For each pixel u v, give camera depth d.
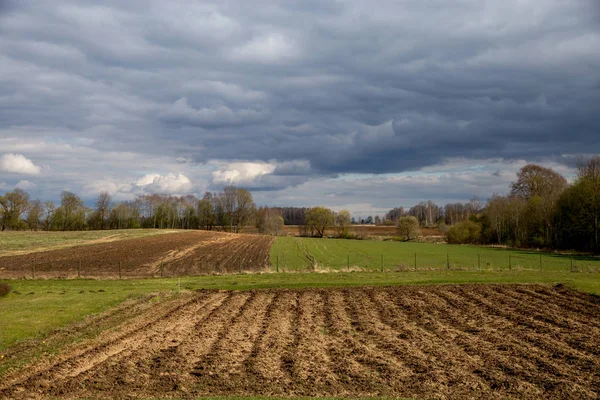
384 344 18.80
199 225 149.75
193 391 13.56
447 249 80.31
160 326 21.67
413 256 64.81
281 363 16.27
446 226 119.06
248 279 37.38
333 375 15.04
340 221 125.31
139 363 16.16
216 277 39.22
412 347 18.36
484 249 80.62
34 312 24.25
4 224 120.69
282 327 21.69
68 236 94.94
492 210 99.19
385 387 13.96
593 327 21.38
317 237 123.81
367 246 87.81
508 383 14.22
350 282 34.72
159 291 31.31
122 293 30.50
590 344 18.50
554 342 18.88
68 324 21.80
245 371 15.41
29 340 18.97
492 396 13.26
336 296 29.62
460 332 20.78
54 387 13.85
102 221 135.00
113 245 74.62
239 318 23.52
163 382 14.33
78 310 24.88
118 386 13.96
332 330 21.17
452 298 28.80
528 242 84.50
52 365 15.92
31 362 16.12
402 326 21.94
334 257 63.31
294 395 13.28
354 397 13.06
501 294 29.98
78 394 13.33
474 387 13.94
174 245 76.31
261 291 31.52
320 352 17.64
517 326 21.80
